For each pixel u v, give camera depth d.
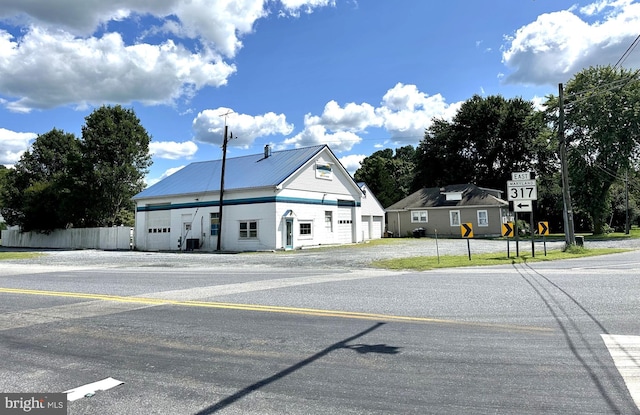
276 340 5.79
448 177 54.31
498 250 23.27
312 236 30.47
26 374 4.66
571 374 4.28
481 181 53.03
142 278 13.60
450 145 54.16
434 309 7.53
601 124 35.50
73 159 42.09
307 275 13.56
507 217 43.97
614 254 19.52
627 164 34.91
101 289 11.07
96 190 42.06
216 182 31.97
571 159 38.00
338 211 33.44
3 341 6.04
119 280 13.12
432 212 44.16
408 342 5.54
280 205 27.98
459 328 6.18
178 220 32.56
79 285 12.02
